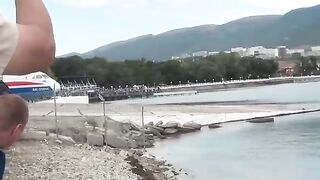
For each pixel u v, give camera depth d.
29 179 20.95
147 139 42.59
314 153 35.56
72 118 39.97
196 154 36.41
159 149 39.16
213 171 29.27
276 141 42.72
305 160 32.69
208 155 35.84
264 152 36.69
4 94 2.55
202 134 49.75
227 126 56.41
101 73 179.25
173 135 49.34
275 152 36.56
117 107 64.62
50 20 2.20
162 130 49.25
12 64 2.09
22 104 2.57
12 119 2.51
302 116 66.62
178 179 26.67
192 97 147.62
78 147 32.56
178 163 32.00
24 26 2.12
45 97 65.19
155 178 25.73
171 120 56.97
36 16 2.15
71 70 165.38
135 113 61.84
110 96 151.38
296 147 38.88
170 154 36.28
